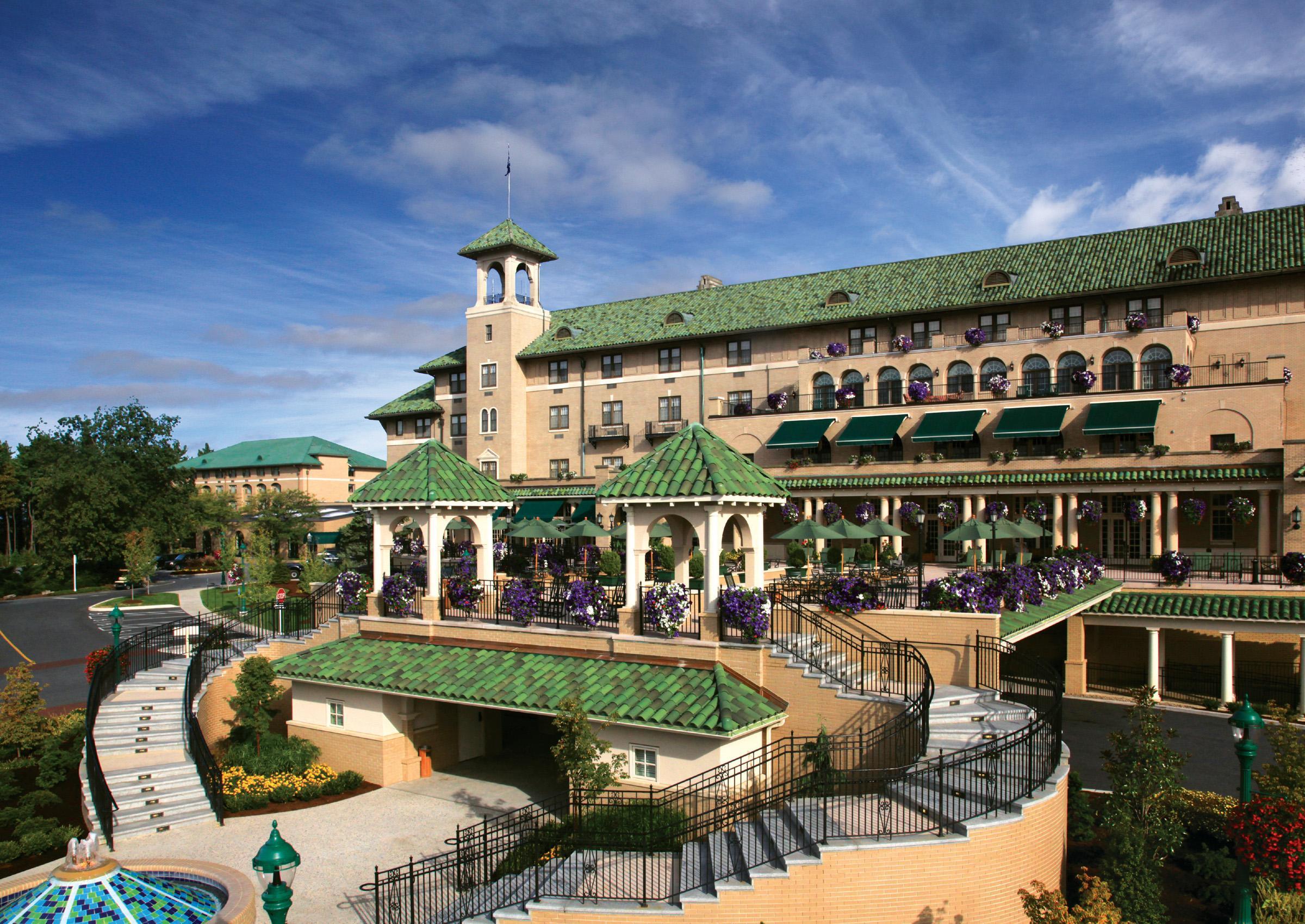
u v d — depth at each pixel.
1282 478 39.28
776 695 21.86
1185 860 17.95
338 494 107.75
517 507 61.03
